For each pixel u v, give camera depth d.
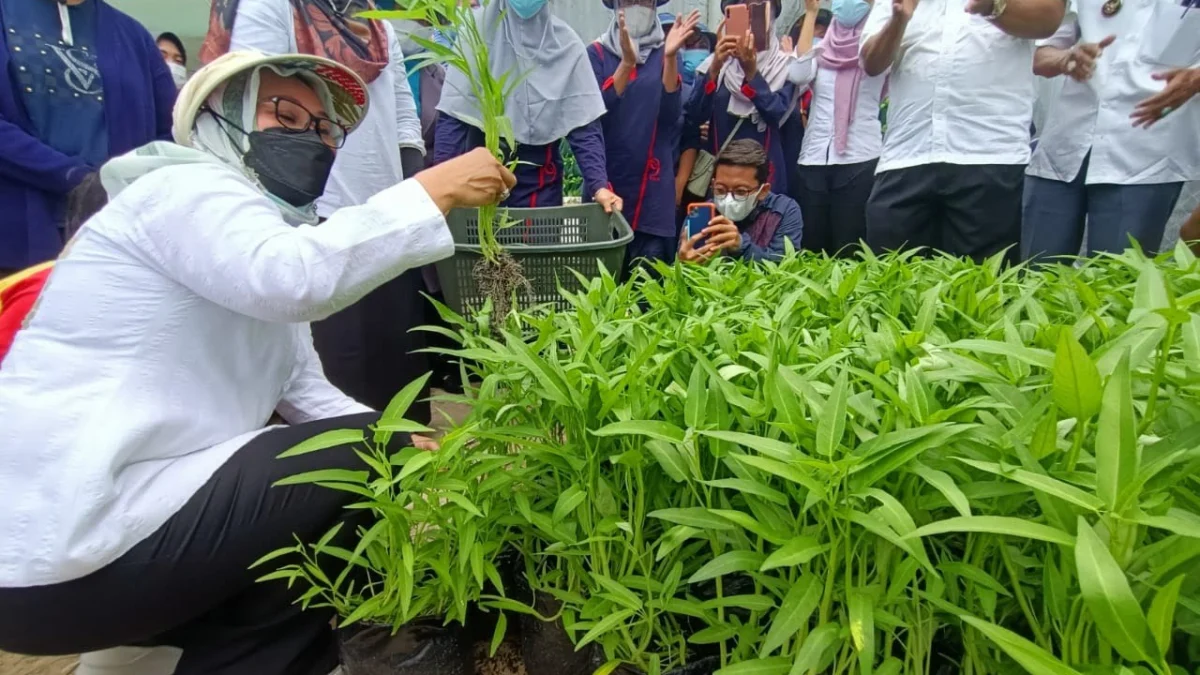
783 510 1.19
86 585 1.35
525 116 3.33
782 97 4.44
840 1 4.16
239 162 1.63
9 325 1.48
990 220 3.20
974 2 2.87
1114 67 2.88
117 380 1.38
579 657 1.51
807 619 1.10
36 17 2.71
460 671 1.52
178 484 1.44
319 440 1.30
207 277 1.38
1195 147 2.90
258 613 1.59
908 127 3.24
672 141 4.28
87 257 1.40
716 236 2.91
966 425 0.98
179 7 5.66
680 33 3.98
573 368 1.36
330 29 2.54
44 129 2.73
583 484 1.35
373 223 1.44
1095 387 0.92
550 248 2.55
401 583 1.35
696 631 1.43
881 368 1.26
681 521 1.16
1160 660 0.78
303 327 1.94
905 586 1.07
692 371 1.36
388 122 2.82
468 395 1.76
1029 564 1.11
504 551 1.71
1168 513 0.89
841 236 4.55
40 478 1.30
